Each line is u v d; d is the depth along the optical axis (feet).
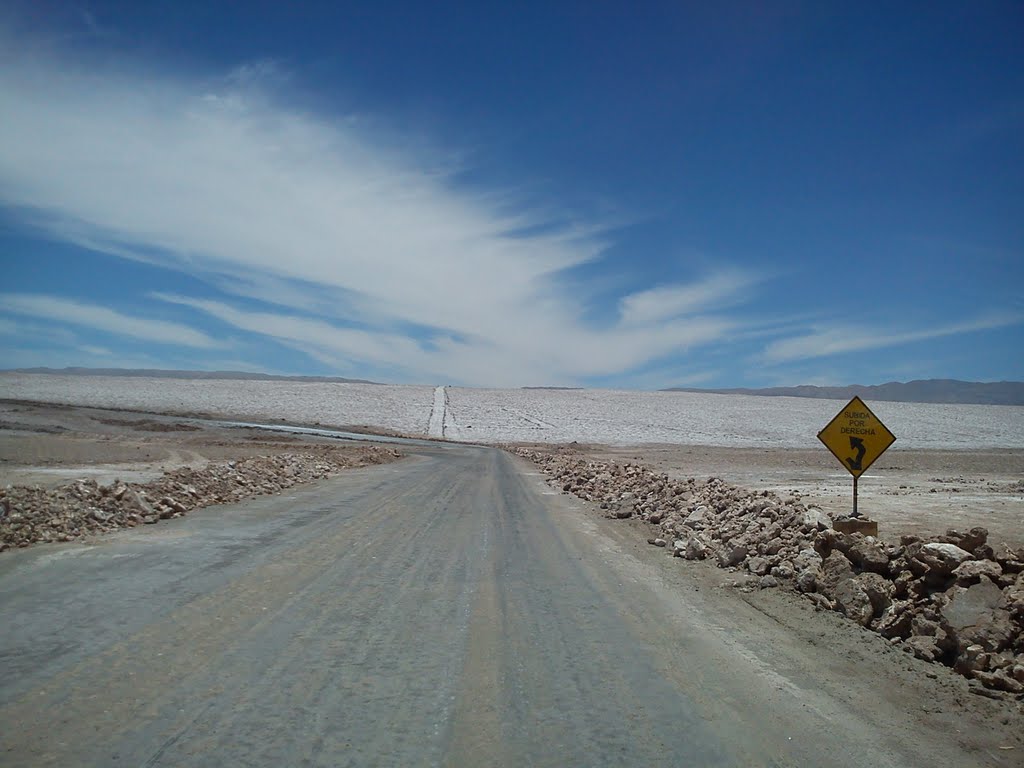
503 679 17.49
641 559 34.58
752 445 232.32
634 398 415.85
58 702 15.16
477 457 141.18
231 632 20.49
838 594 24.76
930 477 95.09
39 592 24.41
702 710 15.87
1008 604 19.56
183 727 14.15
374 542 36.68
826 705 16.35
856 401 32.94
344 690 16.42
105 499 41.01
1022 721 15.70
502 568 31.19
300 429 216.74
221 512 46.06
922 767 13.43
